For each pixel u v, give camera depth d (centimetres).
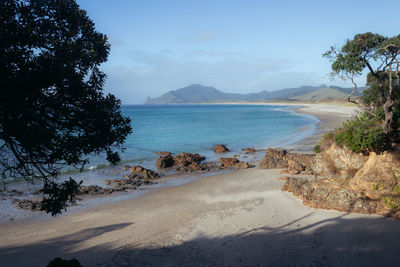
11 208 1809
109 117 797
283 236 1256
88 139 748
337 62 1691
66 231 1454
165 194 2100
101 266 1059
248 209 1648
